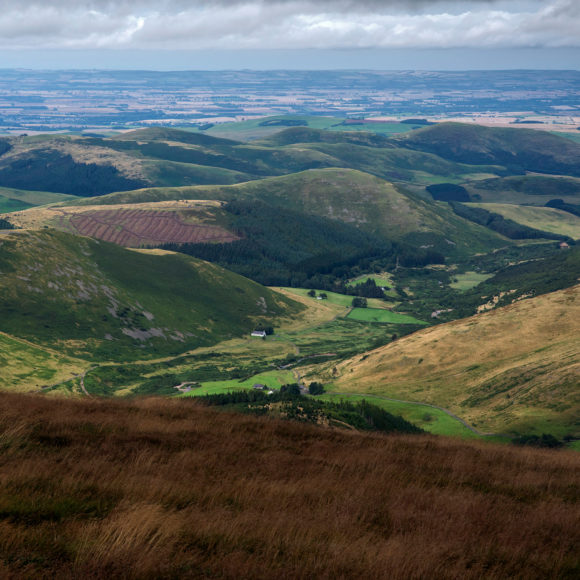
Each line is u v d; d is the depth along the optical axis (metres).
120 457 18.36
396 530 13.98
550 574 12.45
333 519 13.84
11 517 11.35
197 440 23.20
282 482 17.17
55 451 17.92
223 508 13.67
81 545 10.45
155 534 11.02
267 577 10.29
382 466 21.95
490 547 13.37
